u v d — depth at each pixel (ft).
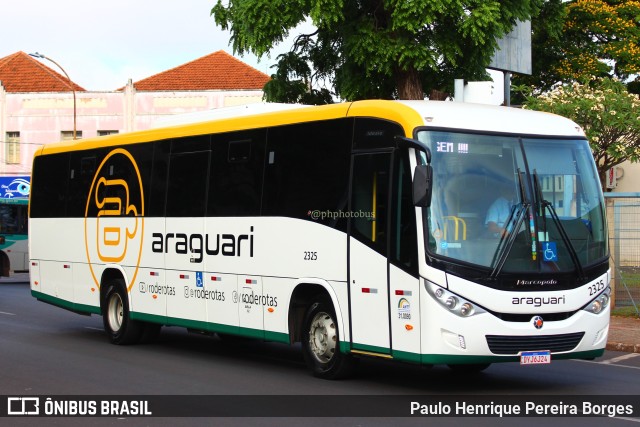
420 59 73.56
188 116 48.08
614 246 62.03
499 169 34.14
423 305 32.73
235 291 42.42
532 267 33.40
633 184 108.78
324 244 37.45
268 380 38.37
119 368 42.14
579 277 34.30
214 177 44.24
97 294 53.01
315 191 38.19
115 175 51.67
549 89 122.93
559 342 33.78
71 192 55.67
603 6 122.42
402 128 34.09
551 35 92.32
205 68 169.37
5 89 164.96
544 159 35.01
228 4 78.48
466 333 32.35
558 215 34.65
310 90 88.22
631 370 42.55
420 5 70.74
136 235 49.57
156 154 48.52
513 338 32.91
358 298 35.70
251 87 163.22
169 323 46.98
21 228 105.40
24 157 163.73
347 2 75.10
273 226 40.24
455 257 32.65
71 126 161.89
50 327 60.64
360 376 39.65
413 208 33.27
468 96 60.44
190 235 45.50
